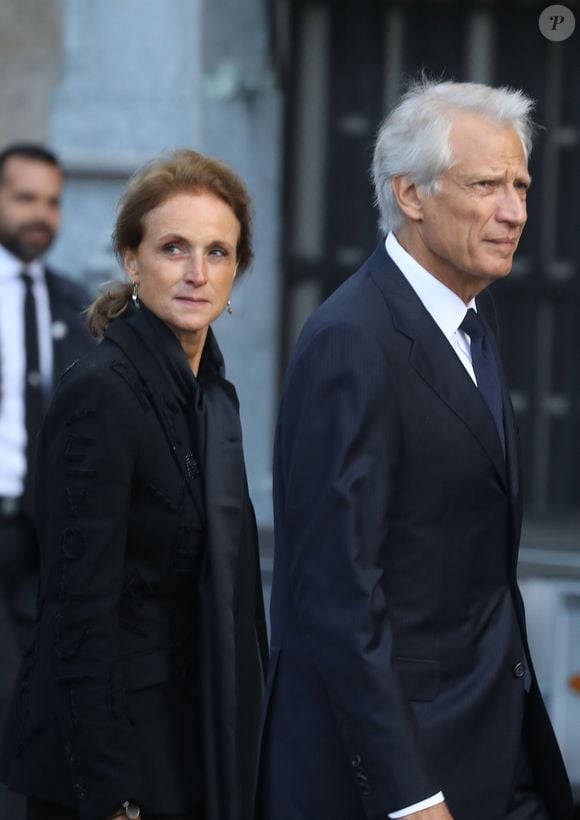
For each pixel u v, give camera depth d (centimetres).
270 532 1477
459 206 759
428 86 784
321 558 734
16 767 834
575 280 2212
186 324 847
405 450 751
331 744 761
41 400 1473
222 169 863
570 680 1221
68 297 1499
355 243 2200
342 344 751
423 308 773
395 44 2188
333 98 2184
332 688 730
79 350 1490
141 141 2084
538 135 2191
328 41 2181
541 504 2219
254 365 2125
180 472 835
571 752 1212
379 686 721
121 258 870
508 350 2216
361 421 738
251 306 2120
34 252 1488
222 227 855
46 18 2092
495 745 771
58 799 820
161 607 837
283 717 779
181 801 827
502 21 2186
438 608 757
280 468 779
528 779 806
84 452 811
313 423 747
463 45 2186
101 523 807
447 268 777
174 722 833
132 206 855
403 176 774
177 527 834
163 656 832
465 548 761
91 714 801
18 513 1464
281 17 2127
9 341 1473
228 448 855
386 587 752
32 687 833
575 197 2205
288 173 2181
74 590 805
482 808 765
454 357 767
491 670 767
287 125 2178
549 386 2223
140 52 2089
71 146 2086
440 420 755
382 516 738
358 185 2192
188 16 2081
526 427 2222
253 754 861
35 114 2095
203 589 838
